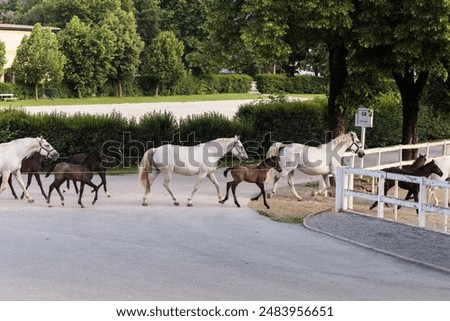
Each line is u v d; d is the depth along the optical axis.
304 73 81.19
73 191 21.05
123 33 70.56
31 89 63.50
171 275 11.70
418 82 26.17
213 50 24.73
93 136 26.14
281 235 15.42
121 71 70.88
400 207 21.06
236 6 22.83
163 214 17.67
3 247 13.59
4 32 68.44
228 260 12.94
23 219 16.50
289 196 21.31
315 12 20.58
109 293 10.48
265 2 20.22
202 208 18.69
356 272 12.28
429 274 12.28
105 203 19.06
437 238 15.04
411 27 20.42
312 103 32.31
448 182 15.70
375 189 23.09
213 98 67.44
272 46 21.08
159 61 71.56
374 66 22.66
